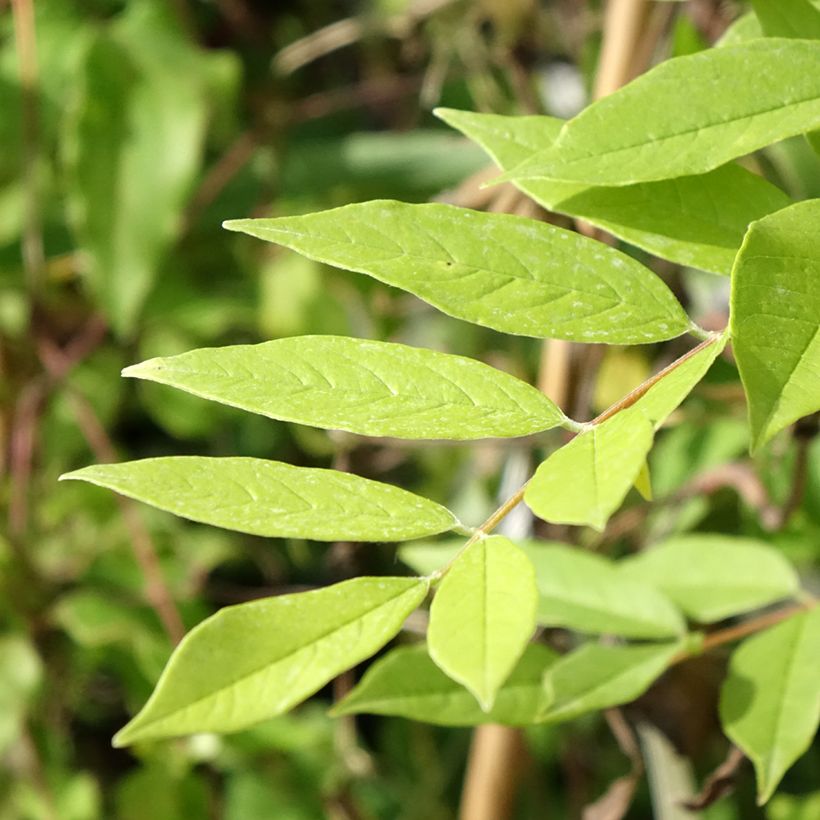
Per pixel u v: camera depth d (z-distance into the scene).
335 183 0.83
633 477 0.37
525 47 0.76
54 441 0.85
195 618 0.80
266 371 0.40
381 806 0.91
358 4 0.93
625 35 0.57
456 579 0.38
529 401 0.40
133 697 0.78
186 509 0.39
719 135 0.41
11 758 0.81
